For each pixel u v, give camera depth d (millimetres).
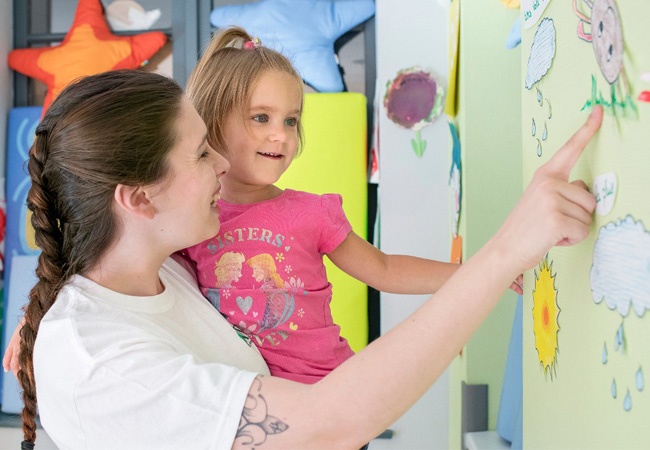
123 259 946
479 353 1838
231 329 1071
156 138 902
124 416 812
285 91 1236
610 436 708
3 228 2801
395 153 2379
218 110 1232
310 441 776
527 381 1058
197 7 2809
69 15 2959
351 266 1287
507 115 1818
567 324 849
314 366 1185
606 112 720
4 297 2748
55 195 941
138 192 906
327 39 2604
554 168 759
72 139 905
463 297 754
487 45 1821
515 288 1123
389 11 2363
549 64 923
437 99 2340
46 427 883
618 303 688
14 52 2840
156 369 825
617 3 686
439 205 2365
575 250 818
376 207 2717
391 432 2393
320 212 1247
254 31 2594
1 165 2844
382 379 758
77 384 828
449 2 2230
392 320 2426
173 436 797
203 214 948
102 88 924
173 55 2824
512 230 751
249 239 1203
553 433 909
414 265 1287
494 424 1838
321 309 1242
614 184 696
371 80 2717
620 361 683
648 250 620
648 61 618
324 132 2541
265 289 1177
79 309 890
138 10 2885
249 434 786
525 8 1060
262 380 814
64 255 954
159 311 964
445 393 2395
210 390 803
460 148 1937
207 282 1193
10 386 2645
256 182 1230
